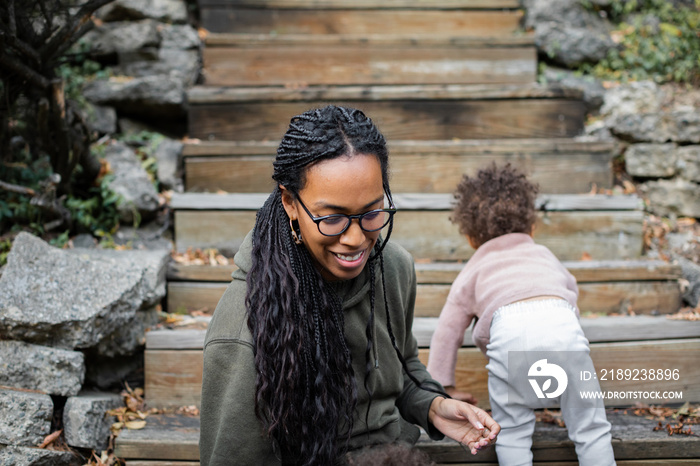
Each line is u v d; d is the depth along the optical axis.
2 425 1.97
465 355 2.46
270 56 3.77
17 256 2.29
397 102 3.51
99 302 2.22
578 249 3.09
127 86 3.56
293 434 1.49
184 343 2.43
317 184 1.29
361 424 1.63
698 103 3.61
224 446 1.46
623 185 3.51
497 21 4.10
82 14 2.51
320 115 1.34
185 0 4.04
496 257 2.15
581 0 4.14
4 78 2.49
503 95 3.53
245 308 1.48
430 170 3.27
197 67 3.85
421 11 4.07
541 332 1.93
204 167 3.23
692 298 2.89
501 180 2.26
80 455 2.11
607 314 2.80
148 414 2.34
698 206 3.38
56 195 3.02
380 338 1.66
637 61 3.96
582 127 3.59
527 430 1.99
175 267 2.77
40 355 2.12
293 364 1.43
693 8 4.18
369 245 1.38
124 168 3.20
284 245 1.49
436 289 2.77
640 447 2.09
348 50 3.78
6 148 2.96
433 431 1.78
